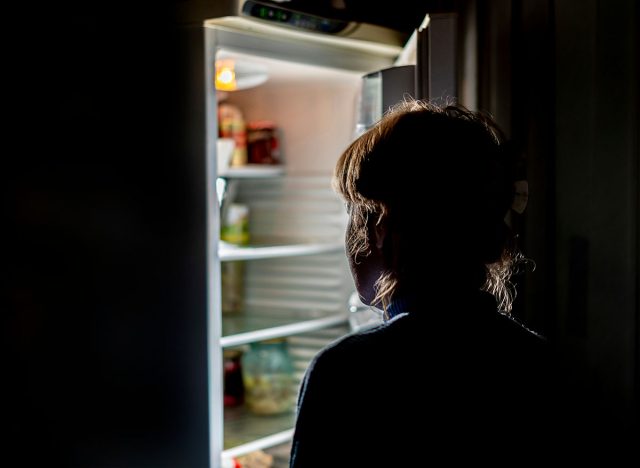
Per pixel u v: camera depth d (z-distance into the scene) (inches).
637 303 60.4
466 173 31.8
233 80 77.3
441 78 56.6
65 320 67.2
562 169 63.1
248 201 100.5
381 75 62.0
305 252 84.7
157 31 62.1
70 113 65.5
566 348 63.1
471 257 32.0
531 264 63.8
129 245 64.5
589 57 61.4
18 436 69.2
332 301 93.4
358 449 29.9
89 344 66.5
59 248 66.9
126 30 63.1
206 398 62.9
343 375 30.8
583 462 33.2
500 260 35.8
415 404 30.0
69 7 64.7
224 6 58.8
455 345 30.7
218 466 64.2
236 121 92.5
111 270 65.3
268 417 87.6
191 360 63.1
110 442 66.3
